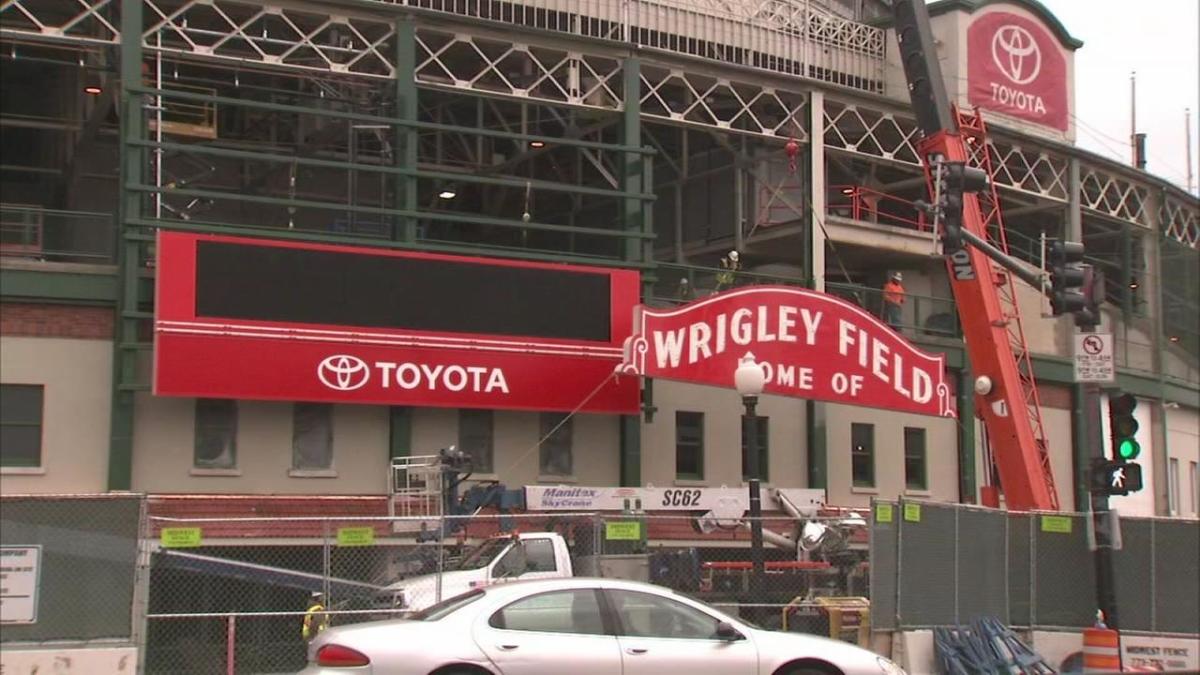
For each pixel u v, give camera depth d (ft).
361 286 85.20
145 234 82.33
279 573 65.05
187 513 81.25
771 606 64.39
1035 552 76.54
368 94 95.71
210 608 64.80
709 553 88.22
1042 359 120.67
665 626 45.65
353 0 88.58
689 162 118.42
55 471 79.46
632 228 94.32
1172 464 142.51
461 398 87.15
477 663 43.42
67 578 51.78
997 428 88.79
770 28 108.99
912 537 68.23
